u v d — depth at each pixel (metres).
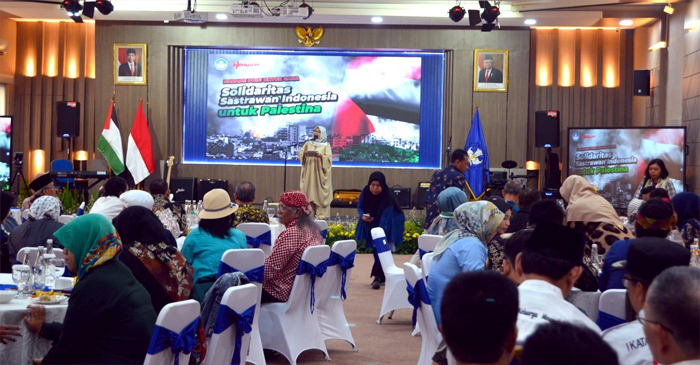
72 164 14.02
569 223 4.86
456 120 14.96
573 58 15.39
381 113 15.24
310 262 4.75
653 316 1.64
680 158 12.68
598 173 13.73
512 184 6.25
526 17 14.14
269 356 5.12
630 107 15.41
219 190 4.82
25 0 13.67
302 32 14.95
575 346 1.22
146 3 14.01
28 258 4.30
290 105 15.23
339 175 15.26
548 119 14.62
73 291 2.91
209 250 4.64
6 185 13.98
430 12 14.12
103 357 2.86
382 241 6.46
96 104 15.08
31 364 3.54
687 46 12.98
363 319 6.55
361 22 14.77
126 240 3.51
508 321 1.51
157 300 3.43
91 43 15.52
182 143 15.30
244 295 3.27
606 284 3.79
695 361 1.59
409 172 15.20
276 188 15.27
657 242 2.34
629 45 15.38
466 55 14.96
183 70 15.21
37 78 15.46
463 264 3.80
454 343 1.54
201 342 3.06
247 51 15.21
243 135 15.30
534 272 2.26
